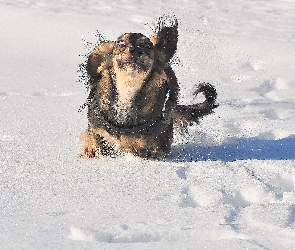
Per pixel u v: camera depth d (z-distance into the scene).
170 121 6.80
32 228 4.52
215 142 7.49
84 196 5.29
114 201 5.14
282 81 11.00
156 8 16.62
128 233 4.42
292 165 6.21
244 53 12.67
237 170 6.08
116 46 6.48
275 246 4.16
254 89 10.55
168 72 6.88
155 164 6.38
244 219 4.71
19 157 6.61
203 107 7.79
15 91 9.93
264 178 5.86
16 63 11.78
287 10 17.14
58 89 10.09
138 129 6.49
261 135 7.84
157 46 6.75
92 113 6.59
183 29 14.21
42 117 8.42
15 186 5.59
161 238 4.39
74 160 6.53
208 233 4.42
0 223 4.64
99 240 4.35
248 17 16.09
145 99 6.50
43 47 12.98
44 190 5.47
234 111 8.91
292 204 4.97
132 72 6.33
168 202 5.10
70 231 4.45
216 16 15.92
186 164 6.36
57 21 14.63
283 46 13.27
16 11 15.38
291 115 8.75
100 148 6.67
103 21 14.80
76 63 11.94
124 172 6.06
